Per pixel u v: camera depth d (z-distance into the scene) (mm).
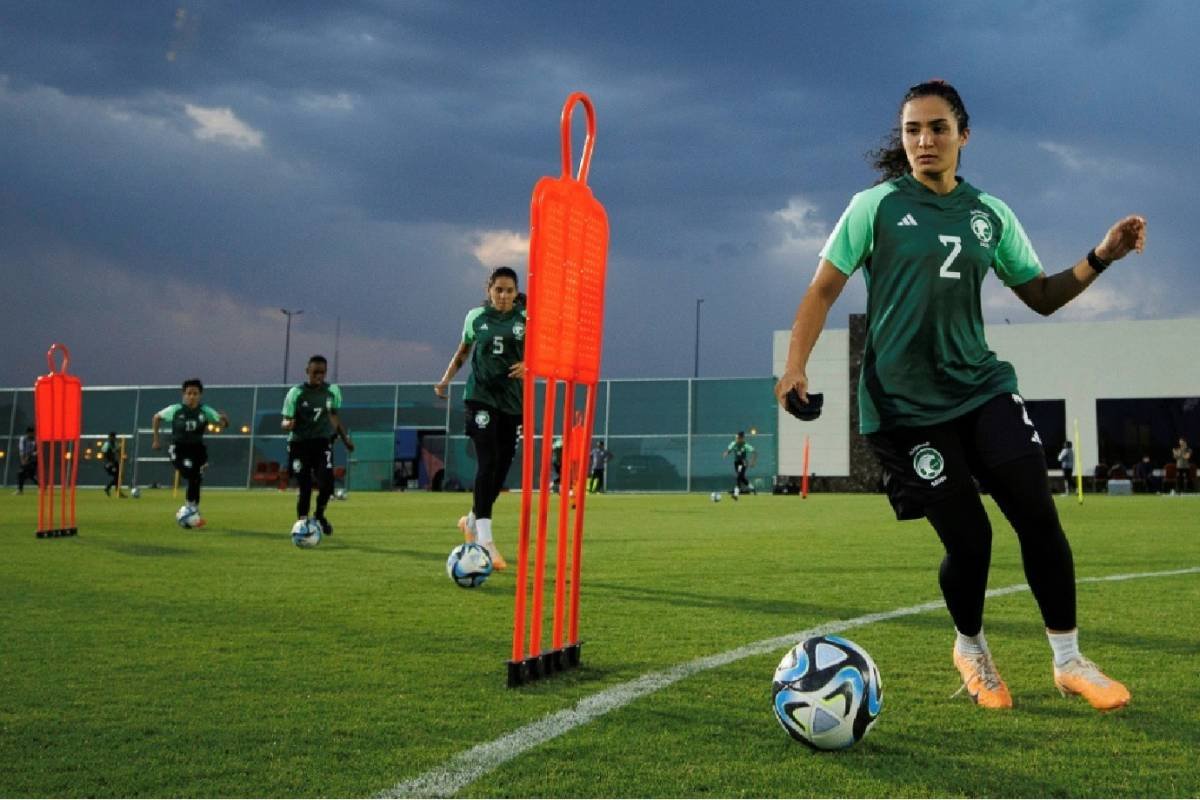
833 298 3102
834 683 2426
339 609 4930
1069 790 2172
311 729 2652
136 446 36906
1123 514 15023
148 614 4750
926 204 3066
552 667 3369
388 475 36188
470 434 7215
